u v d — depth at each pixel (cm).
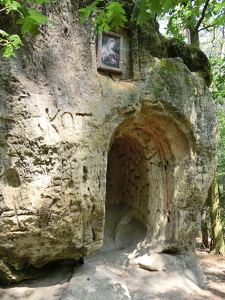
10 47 246
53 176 373
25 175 359
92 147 415
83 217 416
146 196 618
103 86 437
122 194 705
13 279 412
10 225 359
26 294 407
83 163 404
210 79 600
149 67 491
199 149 549
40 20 205
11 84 353
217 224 805
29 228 365
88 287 420
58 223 384
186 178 545
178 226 550
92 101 420
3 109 350
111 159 714
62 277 453
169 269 536
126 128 512
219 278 590
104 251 604
